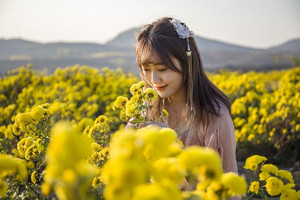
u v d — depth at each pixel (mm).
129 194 1147
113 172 1203
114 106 2807
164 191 1088
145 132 1442
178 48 2500
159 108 2783
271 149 6277
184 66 2549
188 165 1288
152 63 2484
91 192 2037
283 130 6223
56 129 1128
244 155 6195
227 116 2488
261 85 10531
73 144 1098
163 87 2545
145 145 1359
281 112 6652
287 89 9633
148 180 1570
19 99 8500
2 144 4160
